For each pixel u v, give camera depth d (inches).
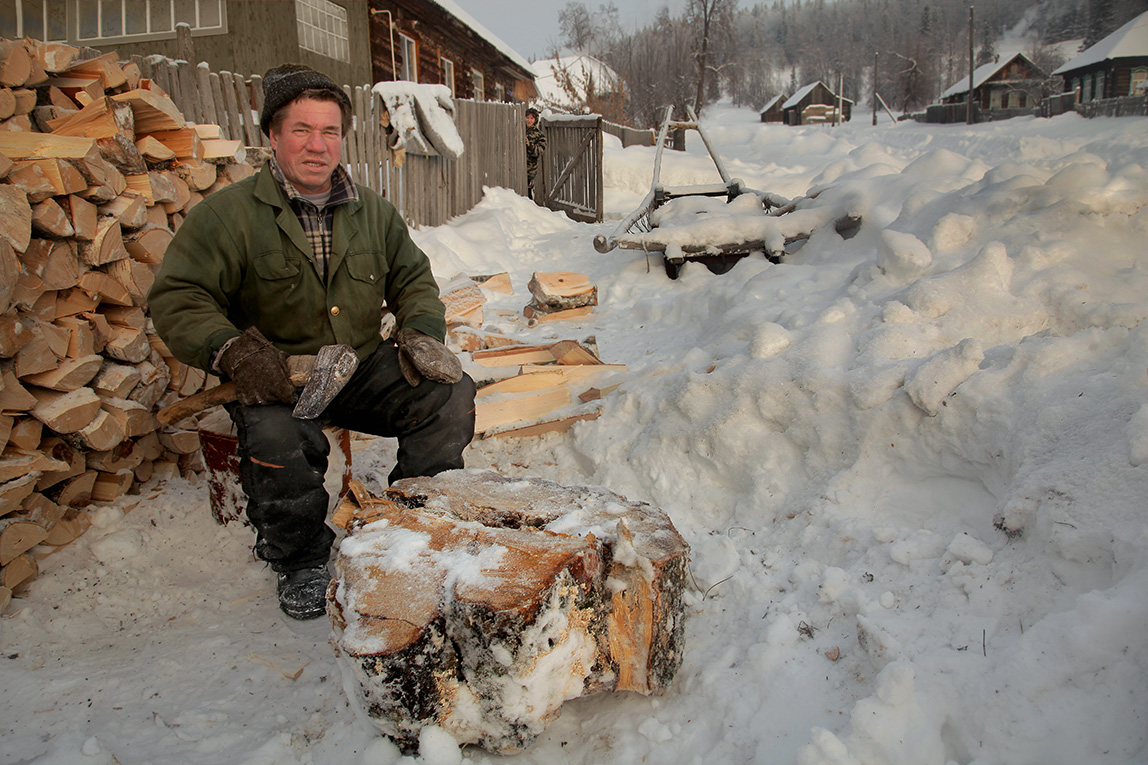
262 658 80.1
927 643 64.1
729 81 3284.9
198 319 86.4
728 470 108.0
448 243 308.2
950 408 89.6
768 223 222.1
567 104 966.4
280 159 91.0
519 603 55.7
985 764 51.9
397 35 555.2
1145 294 110.4
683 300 197.8
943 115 1769.2
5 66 102.0
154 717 70.7
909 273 135.3
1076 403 79.3
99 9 456.8
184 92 218.7
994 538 75.2
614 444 122.3
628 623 65.5
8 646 83.1
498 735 60.2
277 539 88.1
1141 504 63.6
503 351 153.9
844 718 60.4
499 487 80.5
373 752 61.1
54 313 100.1
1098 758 49.4
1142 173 132.5
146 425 112.0
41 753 65.4
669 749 62.9
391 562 65.1
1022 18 4960.6
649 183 522.6
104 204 107.8
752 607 79.2
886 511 90.3
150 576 98.3
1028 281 115.6
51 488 101.3
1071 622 56.5
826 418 101.3
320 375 83.7
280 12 436.8
